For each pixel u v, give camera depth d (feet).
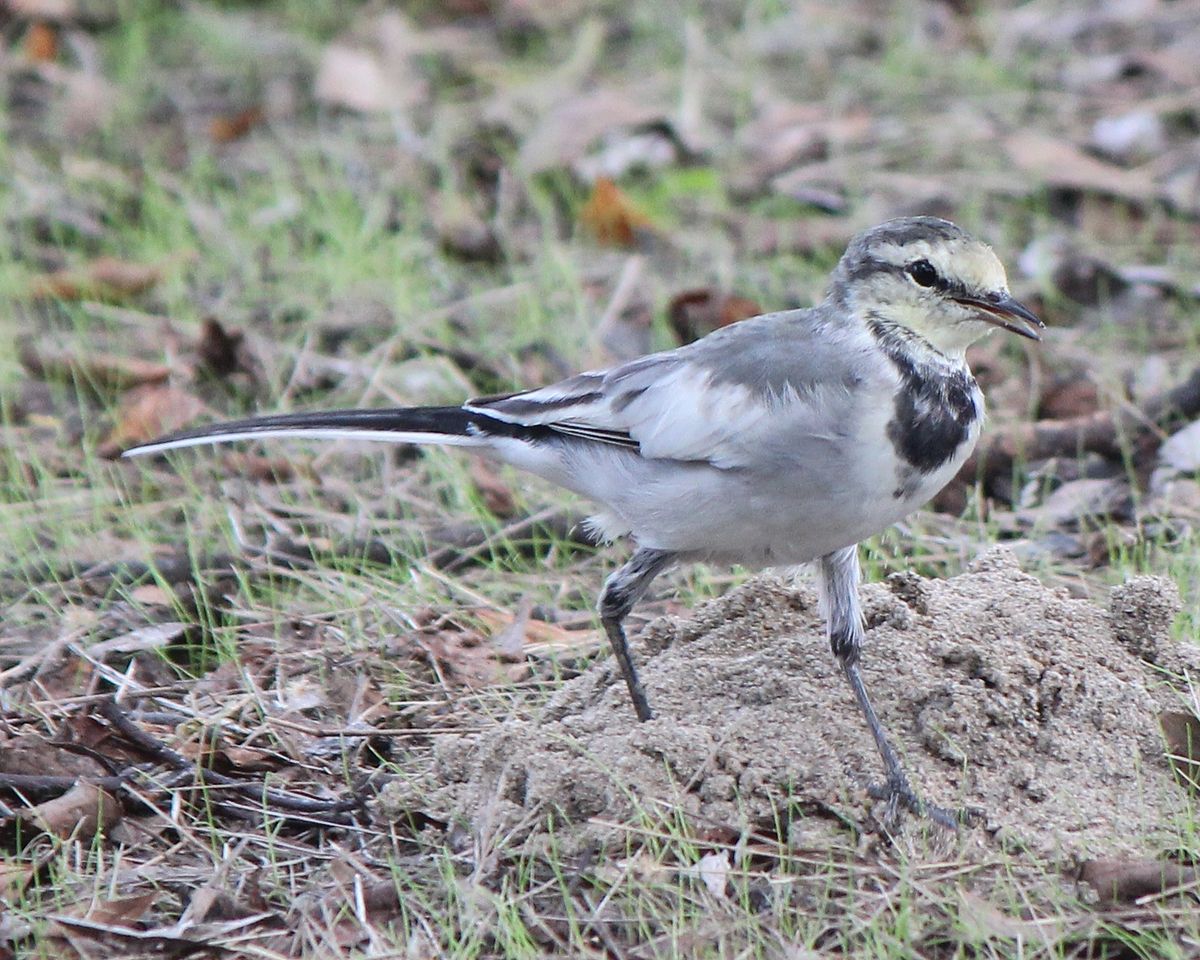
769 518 29.89
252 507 41.22
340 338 49.29
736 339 30.81
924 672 30.50
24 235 54.24
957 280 30.17
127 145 61.36
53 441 44.06
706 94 65.10
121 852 28.50
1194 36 67.46
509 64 67.92
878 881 27.09
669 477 30.32
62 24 69.46
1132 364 47.78
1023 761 29.19
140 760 30.94
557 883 27.32
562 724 30.73
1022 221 56.24
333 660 34.78
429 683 34.42
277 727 32.40
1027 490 42.06
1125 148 59.36
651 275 53.11
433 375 46.62
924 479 30.22
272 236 54.65
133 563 38.06
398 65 66.69
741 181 59.11
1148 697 29.99
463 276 53.16
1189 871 26.86
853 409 29.40
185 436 33.09
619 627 31.19
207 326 46.73
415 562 38.52
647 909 26.73
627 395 30.83
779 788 28.71
